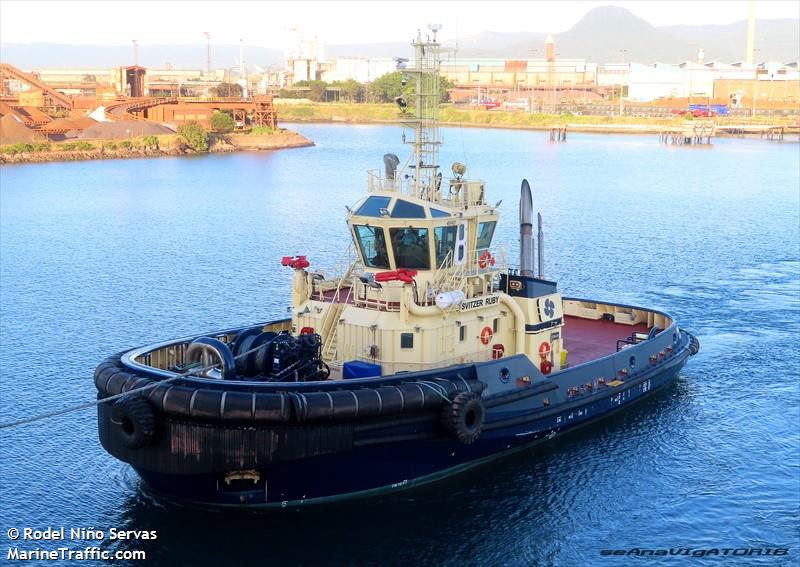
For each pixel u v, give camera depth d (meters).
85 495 25.56
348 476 23.67
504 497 25.48
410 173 27.66
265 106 175.12
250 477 23.25
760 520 24.84
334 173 118.38
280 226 73.94
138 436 22.23
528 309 27.81
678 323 44.03
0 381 34.38
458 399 23.56
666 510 25.27
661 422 31.02
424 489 25.47
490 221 27.98
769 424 31.05
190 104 170.00
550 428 27.31
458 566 22.50
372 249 26.95
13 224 76.19
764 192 102.62
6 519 24.23
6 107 154.00
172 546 22.92
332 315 26.62
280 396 21.77
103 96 182.62
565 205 89.00
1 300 48.00
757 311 46.59
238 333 28.16
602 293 50.31
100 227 74.25
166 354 26.28
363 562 22.48
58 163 133.12
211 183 107.25
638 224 76.62
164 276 54.03
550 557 23.02
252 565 22.30
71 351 38.38
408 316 25.06
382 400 22.58
